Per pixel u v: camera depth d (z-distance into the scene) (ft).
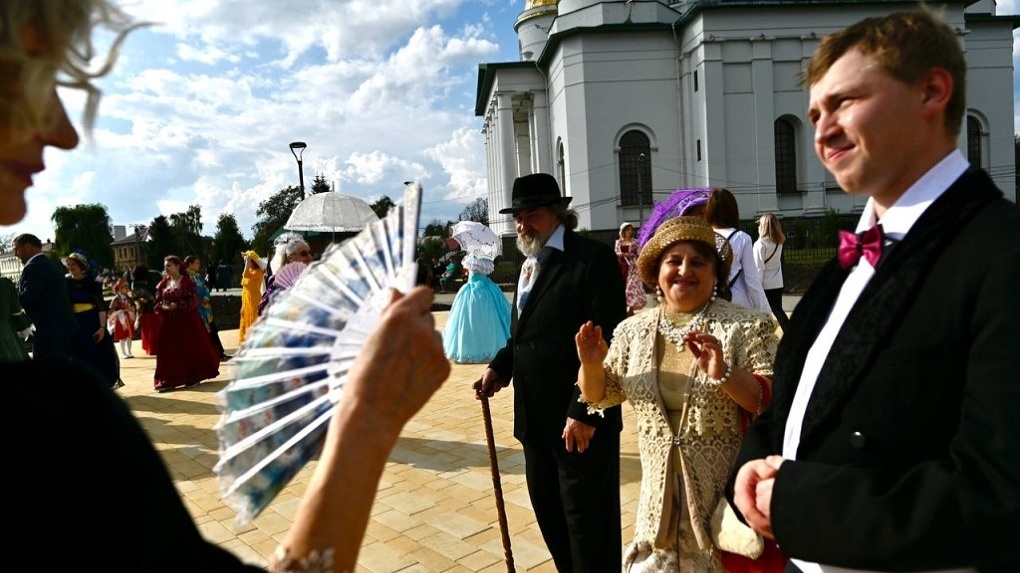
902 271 3.74
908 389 3.57
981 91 109.70
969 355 3.36
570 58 108.78
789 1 98.89
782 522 3.82
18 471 1.95
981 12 115.34
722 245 8.27
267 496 3.20
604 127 108.47
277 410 3.29
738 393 6.74
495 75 126.21
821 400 3.98
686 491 7.31
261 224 209.15
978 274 3.39
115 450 2.20
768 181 100.58
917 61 3.77
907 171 3.97
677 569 7.35
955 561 3.16
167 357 27.55
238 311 72.18
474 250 40.63
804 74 4.39
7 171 2.38
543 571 10.78
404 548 11.70
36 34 2.31
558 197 9.80
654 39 108.27
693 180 106.42
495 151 140.26
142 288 41.16
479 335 29.89
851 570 3.92
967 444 3.21
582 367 8.15
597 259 9.47
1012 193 110.01
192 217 217.97
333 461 2.81
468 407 21.70
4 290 17.04
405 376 2.98
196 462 17.53
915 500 3.27
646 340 7.86
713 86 99.86
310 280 3.48
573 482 9.04
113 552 2.07
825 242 93.09
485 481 14.85
